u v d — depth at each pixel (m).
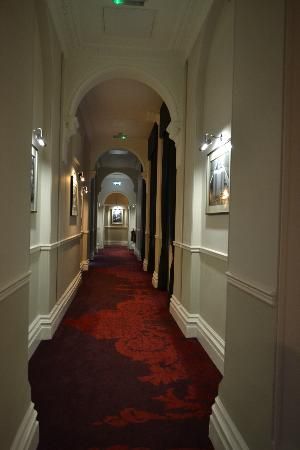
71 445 1.93
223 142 3.01
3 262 1.51
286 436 1.37
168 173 6.26
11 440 1.62
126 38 4.00
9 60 1.55
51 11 3.27
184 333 3.88
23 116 1.81
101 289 6.62
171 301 4.84
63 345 3.53
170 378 2.80
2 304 1.50
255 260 1.63
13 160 1.65
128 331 4.01
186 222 4.16
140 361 3.14
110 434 2.03
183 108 4.31
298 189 1.38
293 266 1.38
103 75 4.30
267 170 1.52
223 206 3.00
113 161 13.73
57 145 3.97
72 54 4.18
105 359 3.18
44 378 2.77
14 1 1.61
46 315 3.69
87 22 3.67
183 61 4.31
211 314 3.35
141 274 8.70
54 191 3.83
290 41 1.35
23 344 1.84
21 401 1.79
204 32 3.39
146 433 2.05
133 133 8.84
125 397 2.48
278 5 1.41
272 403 1.40
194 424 2.16
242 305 1.78
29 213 1.98
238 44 1.91
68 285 5.30
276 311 1.40
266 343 1.49
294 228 1.38
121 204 20.12
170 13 3.50
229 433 1.79
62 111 4.12
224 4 3.03
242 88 1.84
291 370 1.36
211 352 3.20
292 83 1.36
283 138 1.38
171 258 5.37
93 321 4.40
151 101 6.24
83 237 9.34
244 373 1.71
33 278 3.38
